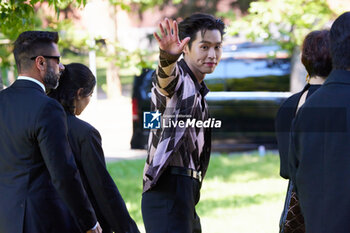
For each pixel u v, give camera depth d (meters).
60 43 15.61
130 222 6.24
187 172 6.50
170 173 6.45
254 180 15.93
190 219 6.50
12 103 5.50
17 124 5.41
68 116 6.20
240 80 20.38
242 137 20.41
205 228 11.06
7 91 5.62
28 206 5.40
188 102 6.41
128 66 16.23
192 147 6.55
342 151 4.59
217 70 20.56
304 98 6.01
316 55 5.94
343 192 4.55
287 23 17.42
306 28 17.61
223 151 20.53
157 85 6.27
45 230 5.43
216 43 6.57
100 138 6.24
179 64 6.64
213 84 20.58
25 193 5.41
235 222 11.42
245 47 20.86
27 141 5.39
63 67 6.21
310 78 6.11
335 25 4.82
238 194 14.21
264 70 20.45
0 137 5.50
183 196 6.43
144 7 28.53
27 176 5.42
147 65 16.44
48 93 6.25
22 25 8.16
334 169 4.60
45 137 5.30
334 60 4.84
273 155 19.45
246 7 27.67
